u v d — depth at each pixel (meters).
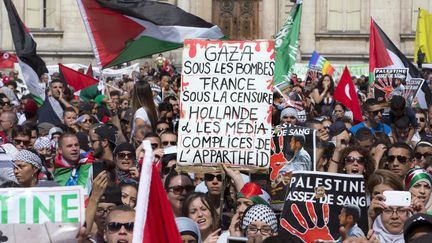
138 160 20.55
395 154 18.34
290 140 19.20
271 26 68.69
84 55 69.38
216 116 17.50
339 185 14.24
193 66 17.72
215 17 69.75
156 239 11.14
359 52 69.25
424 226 10.97
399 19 69.25
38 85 31.77
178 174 17.09
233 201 17.98
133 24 24.06
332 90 34.88
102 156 21.38
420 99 31.47
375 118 26.66
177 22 24.25
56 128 24.52
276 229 14.49
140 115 23.06
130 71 53.00
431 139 21.69
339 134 21.92
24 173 16.66
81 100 33.84
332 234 14.17
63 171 19.12
